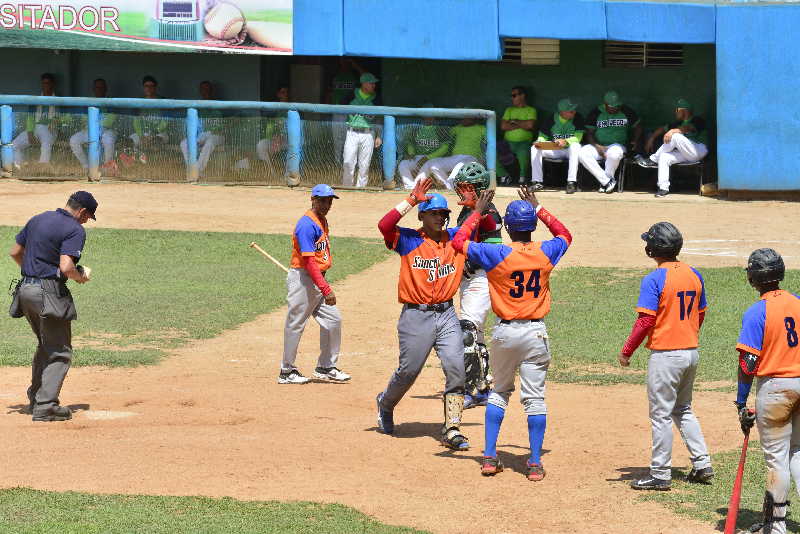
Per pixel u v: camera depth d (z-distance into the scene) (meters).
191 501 25.92
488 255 27.69
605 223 73.12
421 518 25.14
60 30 88.56
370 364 43.19
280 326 49.72
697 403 36.56
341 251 65.38
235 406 36.03
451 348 30.91
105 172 87.06
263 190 84.12
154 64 93.81
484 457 28.48
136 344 45.56
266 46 86.62
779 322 23.48
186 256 63.94
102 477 27.91
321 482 27.73
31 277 33.34
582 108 90.25
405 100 93.69
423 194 30.56
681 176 87.50
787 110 79.75
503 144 87.00
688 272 27.17
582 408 36.03
